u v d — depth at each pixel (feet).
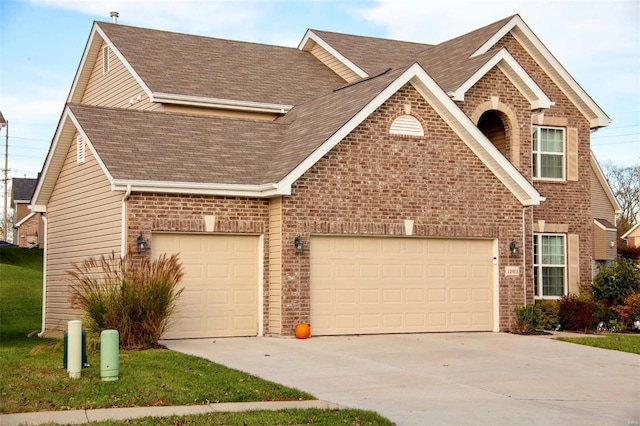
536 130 87.10
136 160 65.00
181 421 36.32
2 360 52.16
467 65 82.17
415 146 70.90
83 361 49.01
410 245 71.15
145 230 63.05
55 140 77.10
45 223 85.25
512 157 82.23
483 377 50.31
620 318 79.82
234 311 66.49
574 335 72.95
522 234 75.31
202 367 49.60
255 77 92.27
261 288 67.21
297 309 65.67
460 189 72.64
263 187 65.41
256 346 60.44
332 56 100.48
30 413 37.58
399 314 70.23
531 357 58.49
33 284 129.29
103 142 66.59
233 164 68.64
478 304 73.77
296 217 65.98
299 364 53.06
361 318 68.69
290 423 36.52
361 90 74.18
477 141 72.38
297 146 70.13
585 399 44.65
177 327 64.28
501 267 74.33
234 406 40.16
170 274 59.62
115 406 39.45
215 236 66.23
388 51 102.17
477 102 80.89
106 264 60.54
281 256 65.51
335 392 44.78
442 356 57.88
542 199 75.25
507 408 41.70
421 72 69.72
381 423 37.17
